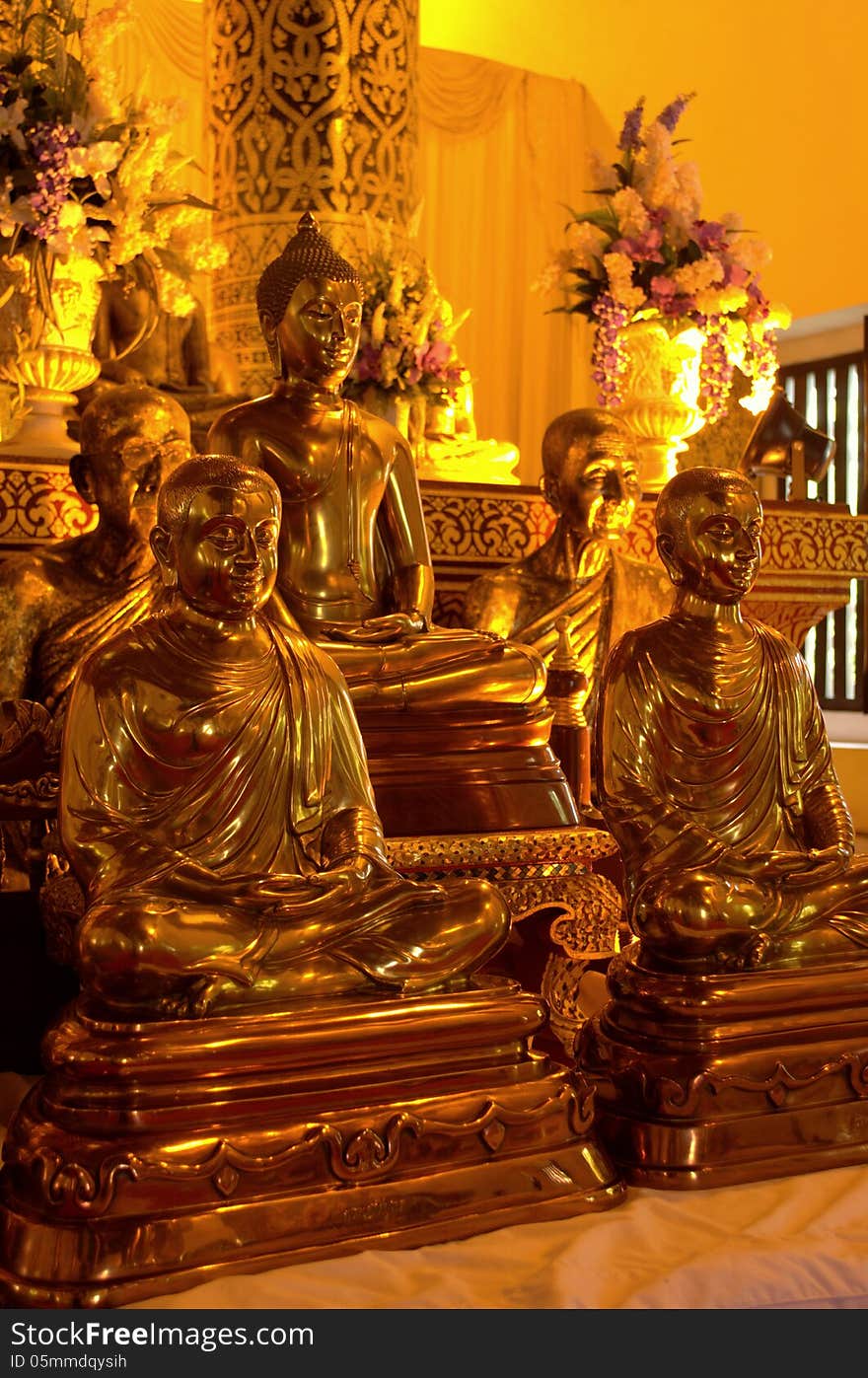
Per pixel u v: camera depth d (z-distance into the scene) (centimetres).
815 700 308
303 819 263
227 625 260
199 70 1043
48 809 344
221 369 603
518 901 327
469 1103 230
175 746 254
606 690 297
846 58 918
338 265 373
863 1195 248
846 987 267
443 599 489
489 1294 209
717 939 266
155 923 226
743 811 293
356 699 337
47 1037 226
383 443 390
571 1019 342
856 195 912
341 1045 223
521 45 1219
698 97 1034
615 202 536
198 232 469
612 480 435
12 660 368
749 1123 255
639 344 541
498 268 1159
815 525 566
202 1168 208
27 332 426
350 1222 217
